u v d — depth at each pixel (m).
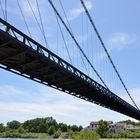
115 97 58.97
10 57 26.73
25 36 25.34
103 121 190.12
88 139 107.12
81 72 38.34
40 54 27.64
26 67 30.31
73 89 41.88
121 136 187.12
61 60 32.41
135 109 82.81
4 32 22.86
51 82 36.12
